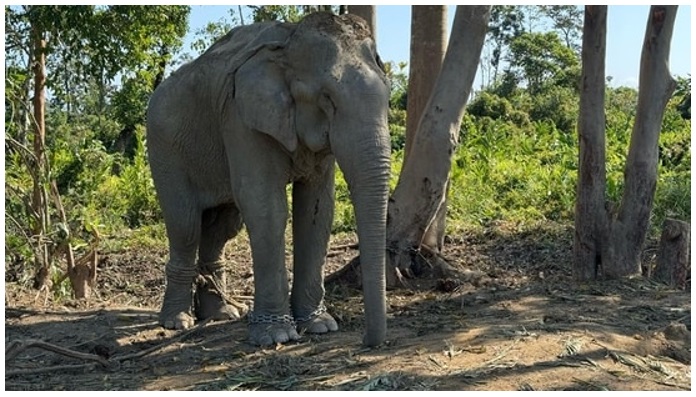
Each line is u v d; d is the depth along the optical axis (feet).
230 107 17.39
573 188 45.52
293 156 17.06
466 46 23.65
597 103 24.23
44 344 16.20
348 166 15.31
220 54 18.43
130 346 18.29
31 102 28.55
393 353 15.64
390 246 24.13
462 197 44.98
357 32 15.99
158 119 19.38
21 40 28.02
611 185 42.91
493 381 13.78
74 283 27.55
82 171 42.27
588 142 24.41
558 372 14.26
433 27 26.99
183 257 20.03
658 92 24.34
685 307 20.85
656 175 24.77
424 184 23.97
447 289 23.45
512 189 48.26
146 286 30.81
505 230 38.22
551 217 42.39
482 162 54.44
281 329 17.44
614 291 22.85
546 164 58.49
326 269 31.07
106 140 78.59
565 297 21.67
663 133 61.21
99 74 28.68
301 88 15.92
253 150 17.08
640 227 24.73
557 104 106.11
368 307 15.58
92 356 16.56
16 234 26.73
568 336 16.61
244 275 30.73
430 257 25.22
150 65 33.94
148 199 48.52
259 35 17.17
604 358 15.34
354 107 15.25
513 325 17.74
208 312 20.94
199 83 18.63
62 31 28.12
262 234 17.22
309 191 18.26
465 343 16.30
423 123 23.97
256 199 17.16
